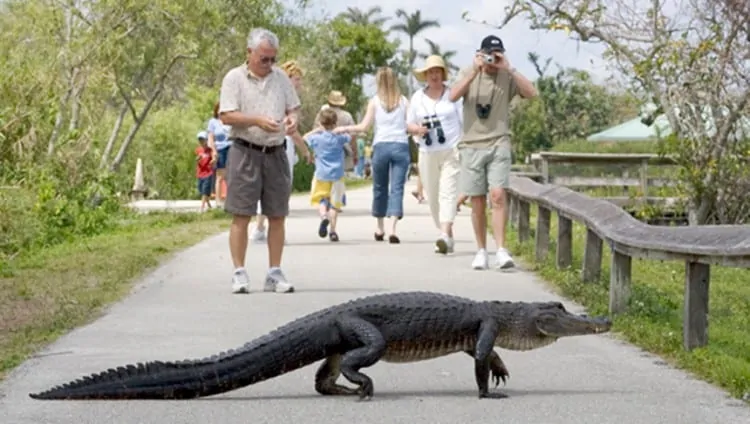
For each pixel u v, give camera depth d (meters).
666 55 34.75
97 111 47.97
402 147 30.22
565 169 50.66
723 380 13.86
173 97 71.06
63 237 33.75
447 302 13.15
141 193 57.31
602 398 13.15
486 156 24.70
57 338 16.56
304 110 90.19
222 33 51.66
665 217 38.75
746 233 14.77
